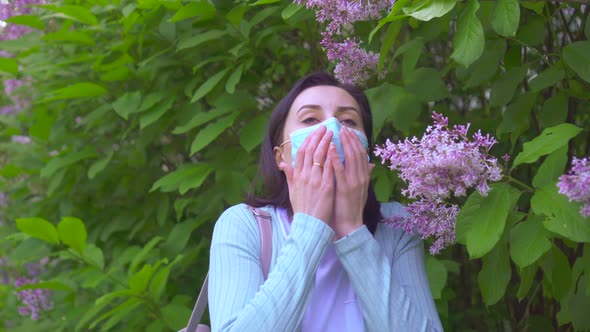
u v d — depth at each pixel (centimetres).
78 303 331
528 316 263
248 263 157
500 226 146
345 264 152
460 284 310
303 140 165
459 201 236
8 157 478
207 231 312
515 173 256
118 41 322
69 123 368
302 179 156
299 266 146
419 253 171
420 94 217
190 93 293
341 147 161
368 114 188
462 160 140
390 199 276
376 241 158
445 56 294
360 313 156
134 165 328
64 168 343
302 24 274
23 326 351
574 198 129
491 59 210
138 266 309
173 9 282
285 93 307
